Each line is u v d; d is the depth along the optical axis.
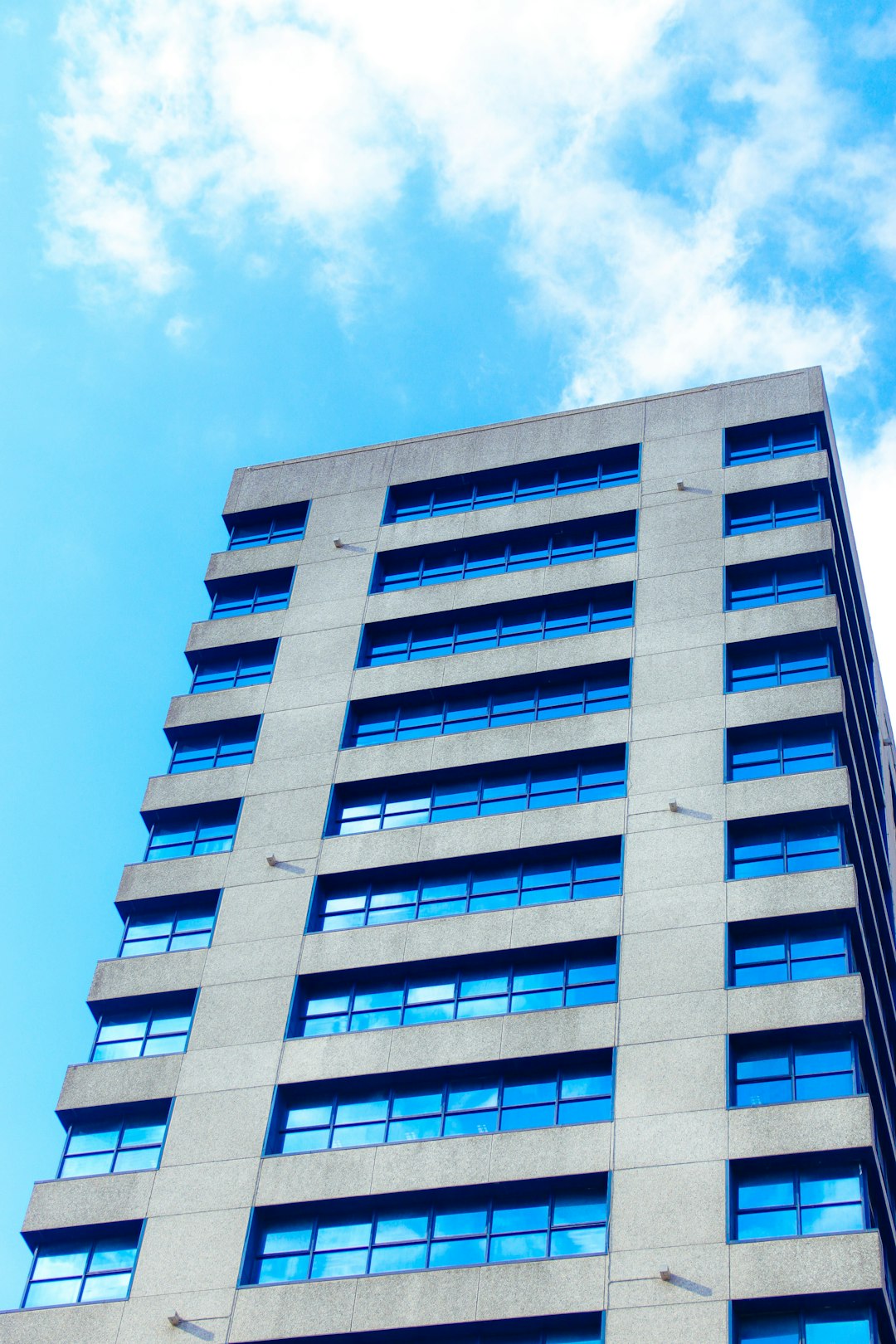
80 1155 51.12
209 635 64.50
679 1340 40.97
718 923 49.31
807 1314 41.38
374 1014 51.78
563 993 50.28
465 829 55.03
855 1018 46.16
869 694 72.75
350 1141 48.88
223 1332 45.03
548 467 66.69
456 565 64.88
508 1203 46.16
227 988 53.09
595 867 53.22
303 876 55.47
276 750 59.59
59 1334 46.09
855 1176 43.62
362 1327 44.16
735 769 53.81
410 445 69.56
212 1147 49.28
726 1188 43.50
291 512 69.19
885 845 71.56
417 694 60.03
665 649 57.47
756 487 61.94
